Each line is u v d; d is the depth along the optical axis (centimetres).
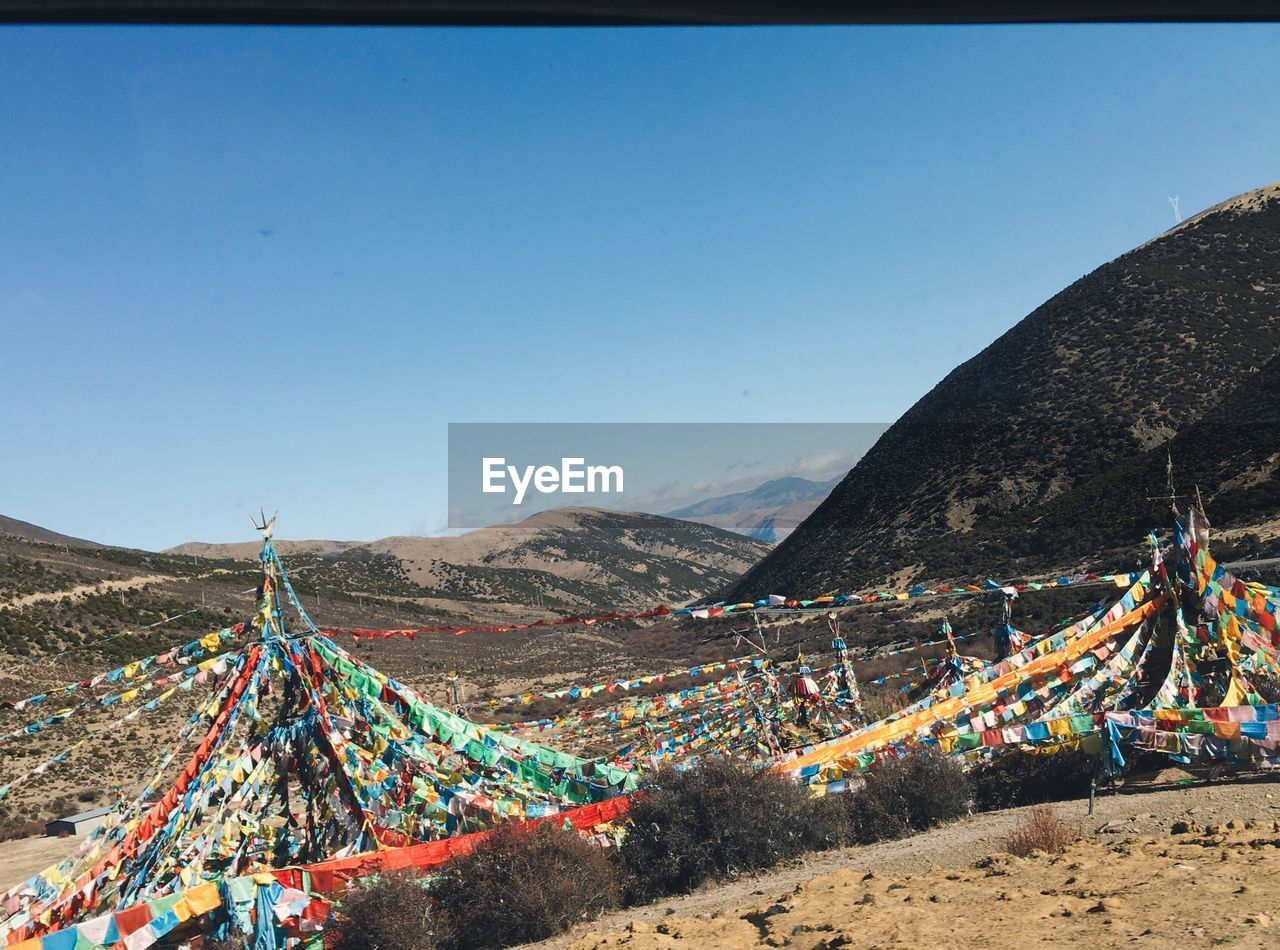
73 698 5256
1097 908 908
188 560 10875
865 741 1766
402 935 1310
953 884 1116
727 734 2466
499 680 6481
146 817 1443
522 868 1418
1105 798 1581
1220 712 1570
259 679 1565
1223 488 5897
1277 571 3556
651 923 1285
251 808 1574
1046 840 1284
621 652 8219
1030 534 6969
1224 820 1292
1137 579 1983
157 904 1255
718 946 1000
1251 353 7956
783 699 2656
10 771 4375
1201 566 1848
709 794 1573
